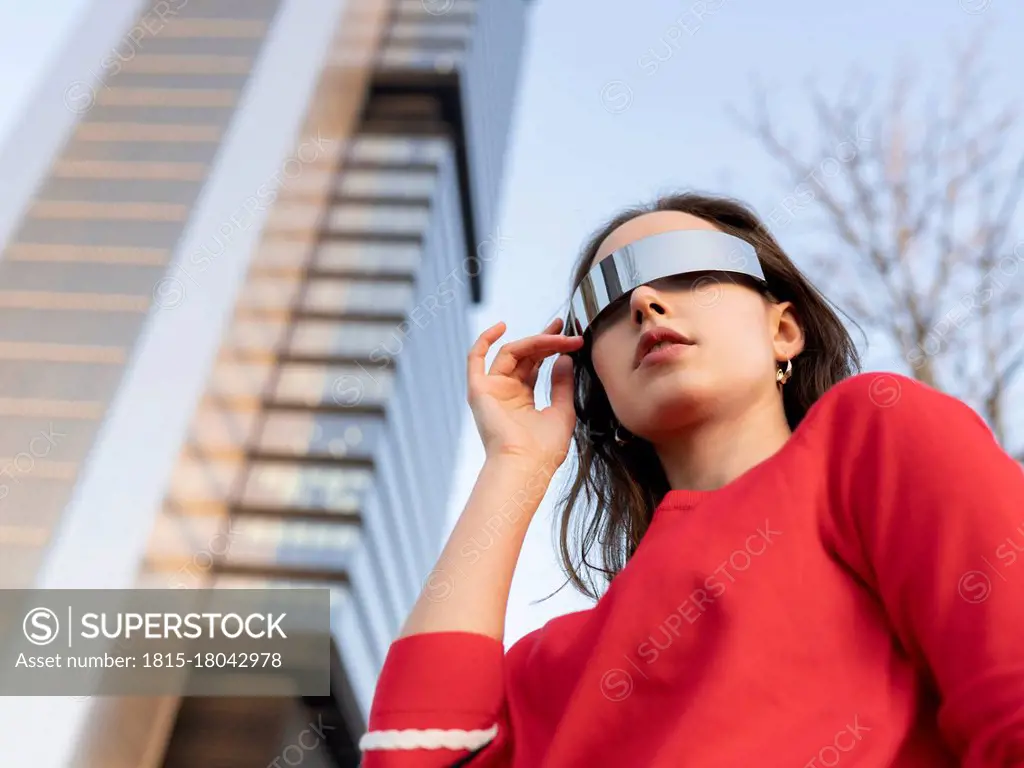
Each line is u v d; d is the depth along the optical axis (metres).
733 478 1.16
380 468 21.30
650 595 0.99
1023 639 0.76
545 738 1.06
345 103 30.14
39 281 26.05
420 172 28.66
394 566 22.52
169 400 22.36
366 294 25.11
